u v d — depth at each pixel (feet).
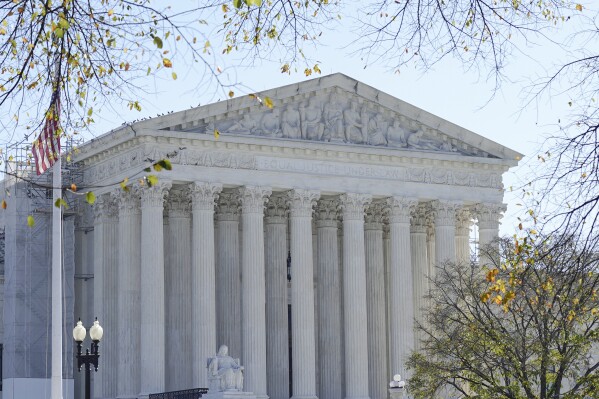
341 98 390.42
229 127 367.86
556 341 221.46
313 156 382.22
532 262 111.75
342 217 400.88
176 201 377.91
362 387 381.19
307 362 372.79
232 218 385.29
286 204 394.73
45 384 375.66
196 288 358.23
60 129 105.70
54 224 199.11
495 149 412.77
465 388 337.11
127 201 364.58
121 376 361.51
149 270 352.49
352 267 385.09
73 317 386.73
